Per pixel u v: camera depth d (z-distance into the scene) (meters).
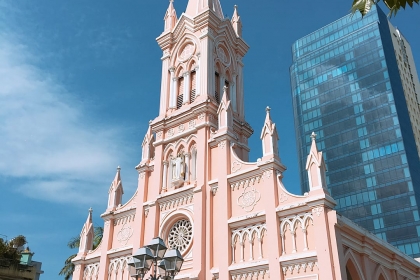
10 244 52.62
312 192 29.27
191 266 33.12
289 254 28.69
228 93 43.34
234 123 40.72
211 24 43.59
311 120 111.94
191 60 43.22
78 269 40.47
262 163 32.44
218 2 48.22
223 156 35.47
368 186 95.88
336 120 107.31
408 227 87.25
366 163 98.19
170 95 43.41
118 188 42.59
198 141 37.78
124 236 39.41
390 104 99.88
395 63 108.81
